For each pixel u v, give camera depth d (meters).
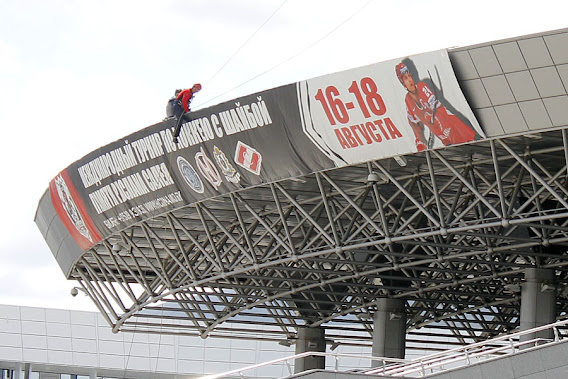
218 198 54.97
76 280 69.50
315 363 70.75
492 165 49.25
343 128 46.75
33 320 94.19
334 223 51.50
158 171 54.50
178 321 96.25
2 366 93.62
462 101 43.22
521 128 42.91
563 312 71.75
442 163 48.75
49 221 66.50
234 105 49.34
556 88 41.41
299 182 52.75
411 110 44.66
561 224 53.31
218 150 51.25
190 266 59.56
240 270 56.44
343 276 61.06
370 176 48.19
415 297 64.31
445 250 58.62
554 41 40.50
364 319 75.88
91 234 62.09
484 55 41.84
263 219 54.47
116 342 95.62
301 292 65.81
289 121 47.97
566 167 45.34
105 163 57.00
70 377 95.56
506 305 69.62
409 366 41.88
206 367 96.38
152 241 64.38
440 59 42.78
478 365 37.28
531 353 36.31
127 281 69.81
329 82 45.97
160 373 95.81
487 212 49.91
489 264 56.16
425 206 50.09
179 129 51.91
